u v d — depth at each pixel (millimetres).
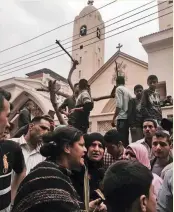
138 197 1488
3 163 2637
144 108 6453
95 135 3609
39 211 1874
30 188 1984
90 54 46844
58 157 2393
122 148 4340
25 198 1953
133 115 6641
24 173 3143
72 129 2467
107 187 1542
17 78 24109
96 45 48125
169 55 17594
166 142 3900
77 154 2412
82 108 6297
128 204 1482
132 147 3703
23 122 6734
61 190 1970
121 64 29078
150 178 1563
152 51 18406
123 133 6742
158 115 6543
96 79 30141
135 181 1496
